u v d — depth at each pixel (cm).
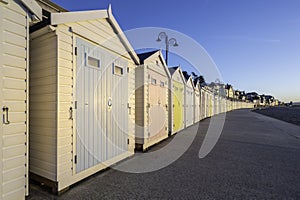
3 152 239
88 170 368
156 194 304
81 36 351
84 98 358
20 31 259
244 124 1382
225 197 298
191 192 313
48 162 310
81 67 351
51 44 308
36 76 327
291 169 432
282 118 1975
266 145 687
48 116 310
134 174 392
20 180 260
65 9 535
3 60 238
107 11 409
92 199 285
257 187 336
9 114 245
